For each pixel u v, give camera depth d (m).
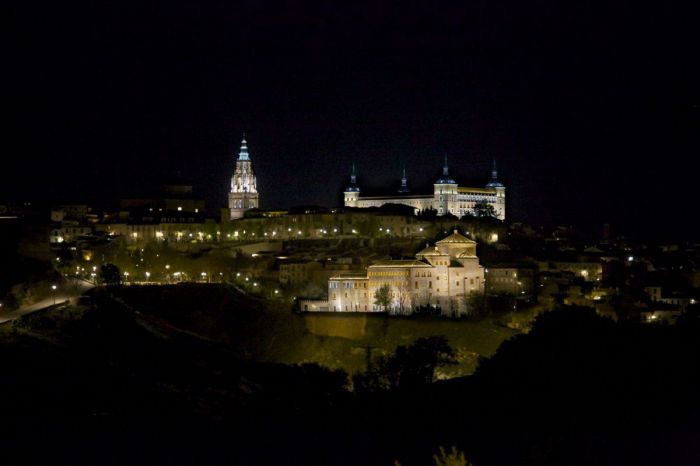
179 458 198.12
